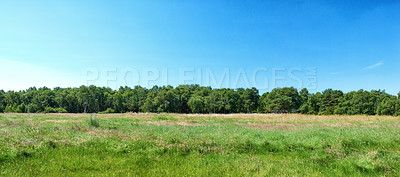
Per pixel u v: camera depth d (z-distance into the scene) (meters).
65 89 89.44
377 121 24.12
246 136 11.68
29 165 6.57
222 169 6.89
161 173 6.46
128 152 8.45
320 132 12.76
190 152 8.86
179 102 93.69
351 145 9.97
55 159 7.25
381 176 6.29
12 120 19.56
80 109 87.38
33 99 76.38
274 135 11.98
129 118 25.58
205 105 89.31
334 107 77.69
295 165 7.36
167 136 11.27
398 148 9.12
